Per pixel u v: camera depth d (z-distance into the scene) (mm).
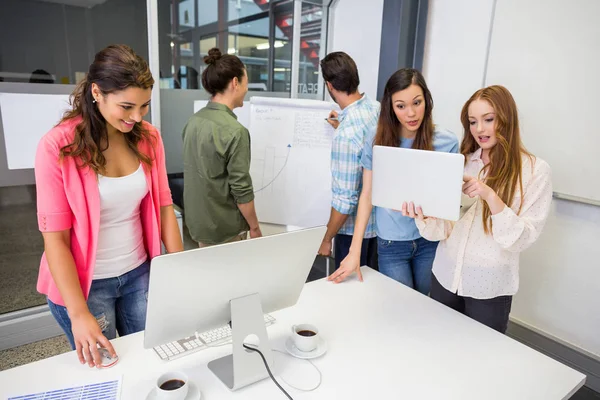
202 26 2627
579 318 2113
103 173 1172
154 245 1387
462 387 1018
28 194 2430
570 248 2096
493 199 1304
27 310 2332
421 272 1888
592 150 1938
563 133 2033
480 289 1491
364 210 1709
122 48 1107
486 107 1369
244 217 2193
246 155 2027
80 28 2211
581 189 2002
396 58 2676
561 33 1977
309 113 2531
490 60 2297
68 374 1021
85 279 1206
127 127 1154
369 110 1975
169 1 2455
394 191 1310
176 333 984
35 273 2629
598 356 2064
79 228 1162
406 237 1784
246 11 2816
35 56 2127
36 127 2203
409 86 1546
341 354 1134
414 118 1587
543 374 1076
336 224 2025
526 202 1376
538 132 2133
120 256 1303
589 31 1877
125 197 1249
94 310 1283
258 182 2645
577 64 1938
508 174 1374
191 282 915
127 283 1344
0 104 2094
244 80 2055
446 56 2537
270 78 3094
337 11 3246
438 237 1523
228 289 982
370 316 1337
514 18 2154
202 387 992
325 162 2541
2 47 2043
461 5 2404
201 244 2258
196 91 2686
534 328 2295
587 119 1938
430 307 1404
